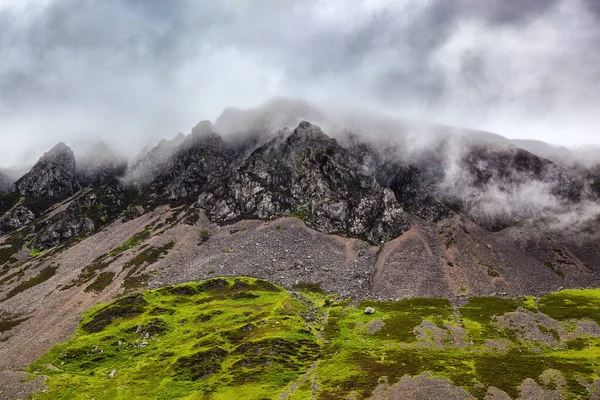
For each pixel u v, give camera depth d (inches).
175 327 6338.6
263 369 4798.2
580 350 5009.8
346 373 4586.6
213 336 5723.4
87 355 5546.3
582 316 6038.4
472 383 4008.4
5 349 5989.2
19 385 4788.4
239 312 6653.5
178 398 4345.5
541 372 4192.9
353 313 6648.6
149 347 5718.5
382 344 5408.5
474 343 5359.3
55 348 5792.3
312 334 5856.3
